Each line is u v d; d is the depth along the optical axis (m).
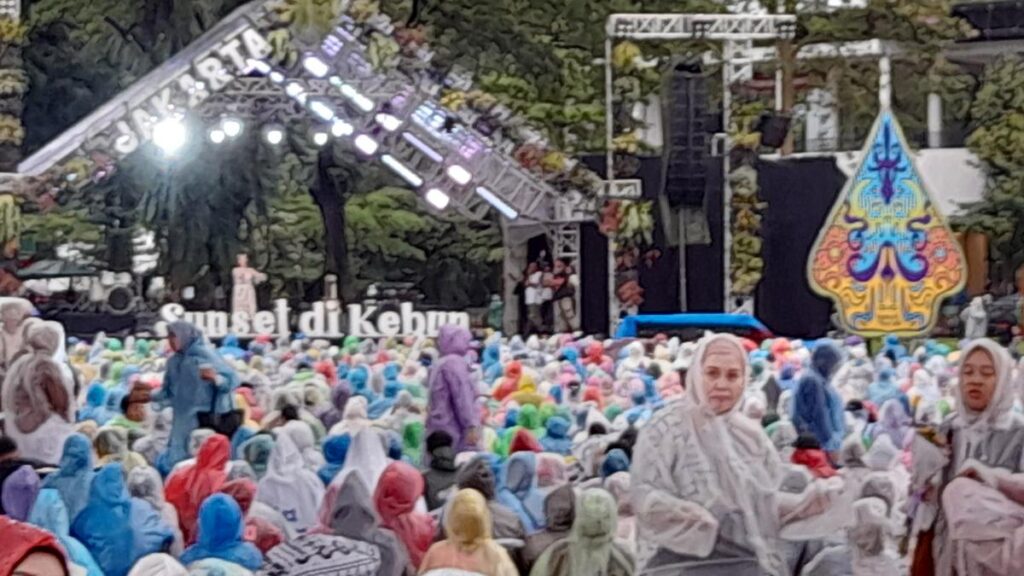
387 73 44.75
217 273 49.97
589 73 54.19
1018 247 54.97
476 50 53.50
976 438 13.01
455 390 19.14
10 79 42.34
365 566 11.58
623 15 42.75
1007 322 43.41
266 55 43.56
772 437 17.17
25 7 55.53
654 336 36.66
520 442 17.55
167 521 13.52
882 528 13.14
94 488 13.03
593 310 46.41
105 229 52.31
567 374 27.64
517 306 47.50
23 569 6.04
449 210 48.62
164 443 20.28
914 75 55.91
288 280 53.28
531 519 14.26
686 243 44.22
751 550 12.59
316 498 15.42
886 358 27.38
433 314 42.12
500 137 44.94
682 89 43.94
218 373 20.30
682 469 12.59
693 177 44.12
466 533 11.72
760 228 44.81
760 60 49.19
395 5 51.00
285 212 55.00
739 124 43.19
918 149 55.88
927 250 23.83
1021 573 12.83
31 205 44.03
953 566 13.08
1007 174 55.66
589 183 44.06
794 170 46.47
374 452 15.23
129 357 32.84
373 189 58.53
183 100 43.16
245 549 12.45
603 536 12.51
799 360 27.86
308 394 22.67
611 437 17.30
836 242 23.94
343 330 42.00
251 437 17.00
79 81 57.78
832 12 55.12
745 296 43.22
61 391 17.41
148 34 55.12
